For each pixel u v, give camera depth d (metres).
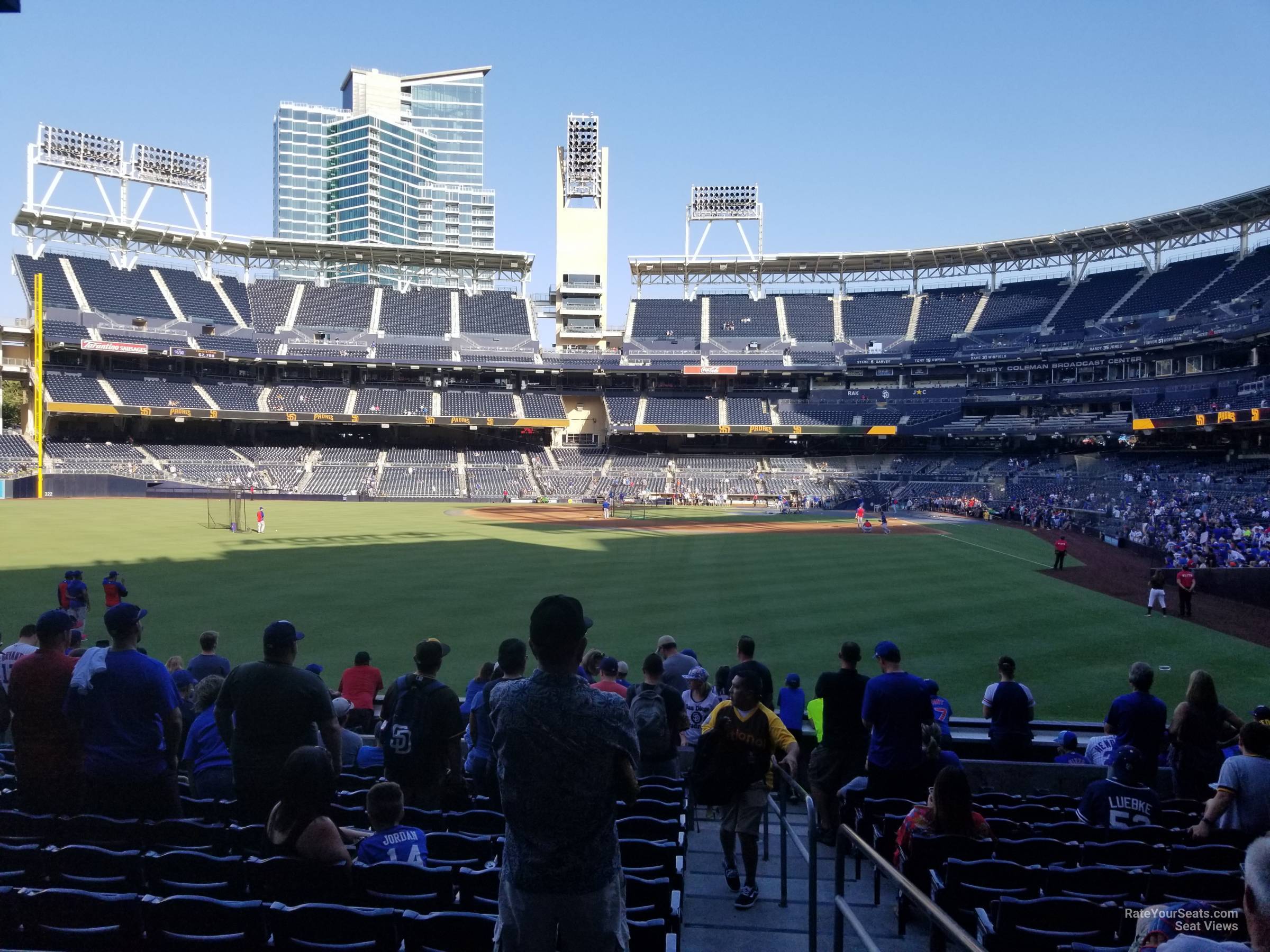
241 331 79.25
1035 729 12.86
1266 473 55.47
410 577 29.48
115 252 79.56
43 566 30.22
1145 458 66.94
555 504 73.12
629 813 7.57
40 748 6.77
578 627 3.77
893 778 8.09
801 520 58.47
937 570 33.09
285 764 5.33
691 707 11.09
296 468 75.38
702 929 6.60
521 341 87.00
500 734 3.74
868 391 83.50
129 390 72.38
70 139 74.50
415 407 80.69
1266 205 66.38
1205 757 8.95
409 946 4.67
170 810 6.80
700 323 88.19
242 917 4.78
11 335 68.81
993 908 5.33
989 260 84.69
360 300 86.94
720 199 90.44
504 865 3.82
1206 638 21.17
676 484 77.88
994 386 77.75
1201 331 62.94
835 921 5.25
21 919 4.99
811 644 20.27
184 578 28.55
